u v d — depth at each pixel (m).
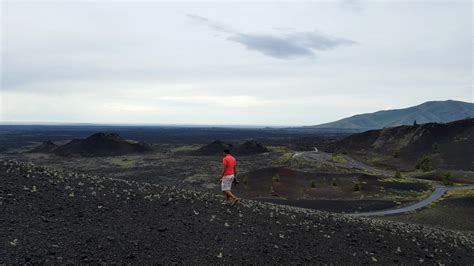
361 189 66.69
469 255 15.47
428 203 54.56
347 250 12.80
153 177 78.81
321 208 51.56
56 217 10.79
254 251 11.17
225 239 11.69
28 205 11.16
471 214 46.41
